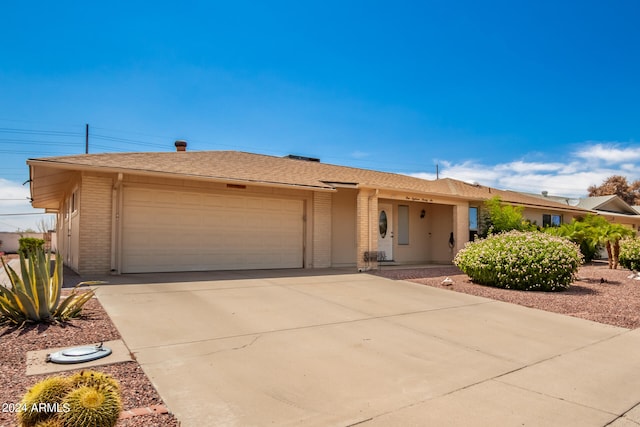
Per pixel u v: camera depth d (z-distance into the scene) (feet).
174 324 20.20
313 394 13.17
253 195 43.37
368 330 21.03
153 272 37.70
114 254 35.73
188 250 39.50
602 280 41.14
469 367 16.33
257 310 23.97
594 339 20.97
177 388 13.09
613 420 12.12
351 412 12.02
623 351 19.11
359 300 28.25
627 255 53.88
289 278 36.60
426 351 18.12
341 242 50.70
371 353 17.49
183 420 11.06
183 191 39.40
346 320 22.80
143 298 25.54
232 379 14.06
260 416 11.53
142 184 37.32
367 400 12.89
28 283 19.13
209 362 15.49
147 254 37.55
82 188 34.68
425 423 11.51
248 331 19.75
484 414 12.20
